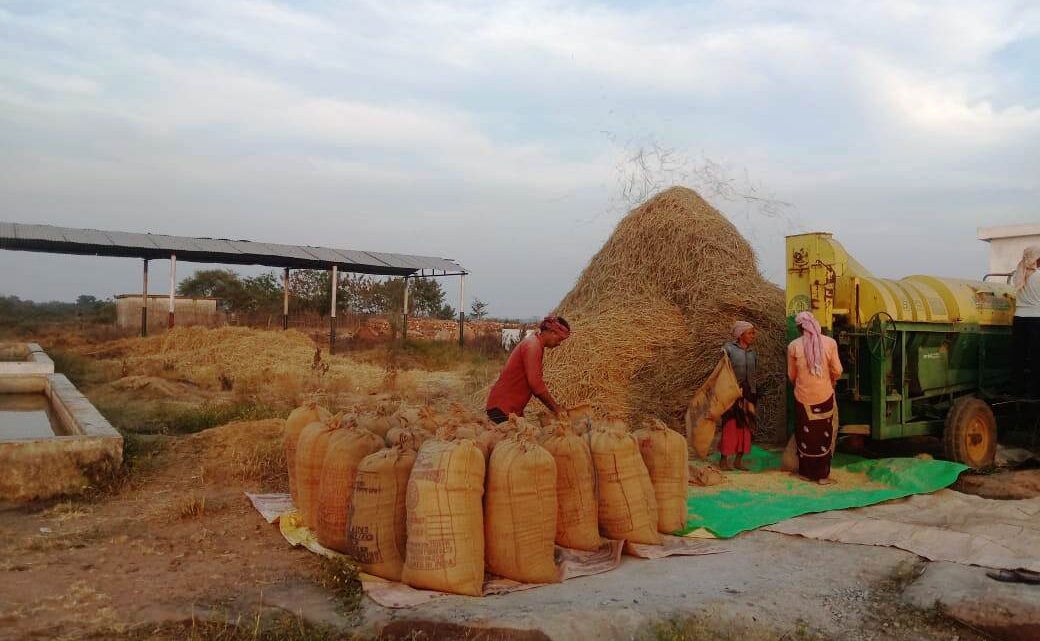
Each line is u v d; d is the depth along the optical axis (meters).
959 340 8.75
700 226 10.88
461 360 23.44
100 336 26.80
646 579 4.68
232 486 7.00
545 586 4.52
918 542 5.26
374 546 4.58
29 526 5.69
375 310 38.44
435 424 5.87
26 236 20.75
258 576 4.70
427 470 4.43
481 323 39.12
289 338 21.50
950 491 6.89
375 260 26.39
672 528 5.65
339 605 4.25
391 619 4.00
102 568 4.77
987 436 8.30
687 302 10.45
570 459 5.06
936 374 8.49
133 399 12.92
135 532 5.58
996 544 5.04
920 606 4.27
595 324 10.46
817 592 4.50
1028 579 4.37
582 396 9.78
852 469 7.70
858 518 6.07
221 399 13.41
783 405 9.48
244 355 18.98
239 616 4.03
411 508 4.45
